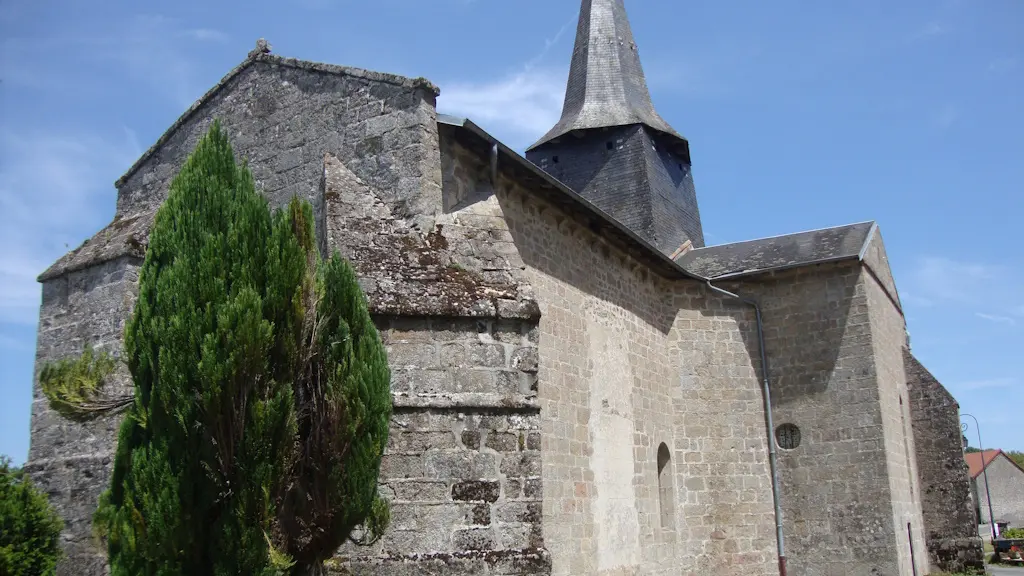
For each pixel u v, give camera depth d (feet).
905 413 64.44
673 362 57.82
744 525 56.18
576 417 44.04
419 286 32.53
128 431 26.40
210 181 26.89
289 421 24.93
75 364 30.91
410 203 35.37
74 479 37.73
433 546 29.76
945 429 65.41
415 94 36.52
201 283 24.98
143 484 24.20
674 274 57.36
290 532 26.00
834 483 55.77
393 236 34.27
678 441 56.59
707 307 59.41
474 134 37.14
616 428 48.26
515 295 33.86
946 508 64.13
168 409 24.13
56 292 41.55
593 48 77.10
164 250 26.35
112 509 25.46
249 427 24.22
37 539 32.37
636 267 54.34
